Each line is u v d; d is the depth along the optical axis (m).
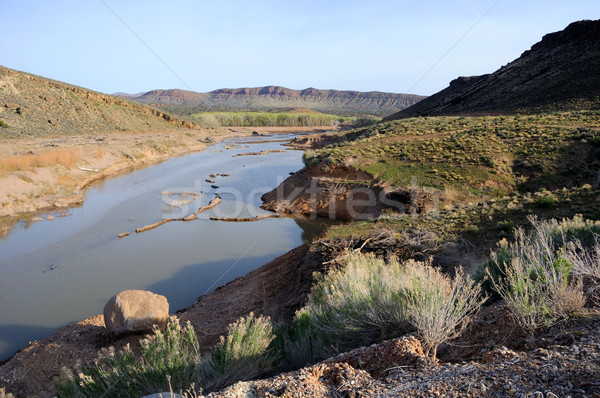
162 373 5.25
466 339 4.34
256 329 6.10
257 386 3.60
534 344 3.65
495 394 2.70
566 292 4.12
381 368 3.90
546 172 29.14
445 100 112.00
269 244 26.22
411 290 5.46
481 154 33.06
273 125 195.75
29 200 36.38
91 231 28.95
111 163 59.03
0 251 24.73
